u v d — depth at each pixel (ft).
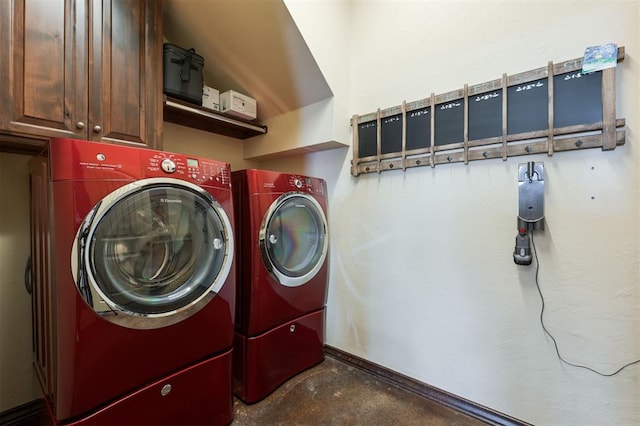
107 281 3.52
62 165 3.27
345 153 6.98
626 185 3.90
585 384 4.23
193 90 6.05
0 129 3.71
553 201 4.39
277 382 5.98
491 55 4.95
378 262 6.44
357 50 6.75
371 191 6.54
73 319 3.29
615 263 3.99
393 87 6.16
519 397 4.76
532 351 4.64
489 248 5.00
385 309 6.34
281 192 5.98
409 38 5.92
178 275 4.26
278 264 5.94
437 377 5.62
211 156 8.03
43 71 4.04
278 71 6.55
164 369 4.09
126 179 3.64
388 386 6.08
